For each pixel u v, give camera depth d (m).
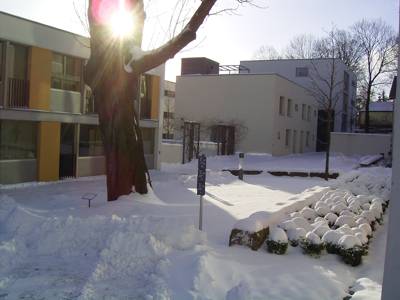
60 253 6.73
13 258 6.42
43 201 13.12
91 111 20.58
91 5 11.67
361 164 28.44
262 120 36.50
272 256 6.88
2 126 16.77
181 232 7.00
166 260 6.07
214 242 7.51
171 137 56.62
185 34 10.69
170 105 60.50
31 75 17.52
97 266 6.11
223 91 37.56
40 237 7.06
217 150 34.25
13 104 17.06
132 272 6.00
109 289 5.46
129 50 11.48
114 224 7.18
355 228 8.01
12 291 5.40
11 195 14.41
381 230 9.71
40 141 18.02
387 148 37.81
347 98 58.44
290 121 41.06
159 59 11.19
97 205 11.34
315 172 23.42
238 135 36.88
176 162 29.31
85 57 19.72
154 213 9.93
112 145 11.57
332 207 9.64
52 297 5.23
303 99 44.97
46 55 18.09
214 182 19.14
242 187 17.72
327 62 50.69
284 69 52.12
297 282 5.69
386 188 13.70
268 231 7.57
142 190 11.80
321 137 51.94
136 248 6.45
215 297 5.17
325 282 5.77
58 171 18.84
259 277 5.85
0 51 16.55
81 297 5.17
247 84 36.88
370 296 5.08
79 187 16.67
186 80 38.66
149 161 25.00
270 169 24.91
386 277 4.15
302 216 8.55
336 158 35.78
